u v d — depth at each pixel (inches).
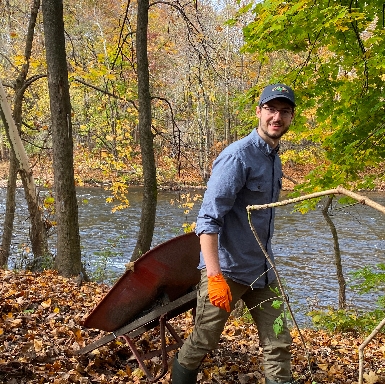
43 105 612.1
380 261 544.4
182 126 677.9
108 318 130.8
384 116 217.3
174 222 753.6
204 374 146.4
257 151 114.3
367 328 253.1
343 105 228.4
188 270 133.0
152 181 338.0
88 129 559.2
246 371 153.3
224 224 115.5
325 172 229.8
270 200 117.4
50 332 173.6
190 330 186.7
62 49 282.5
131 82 491.5
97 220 770.2
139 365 140.6
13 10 465.7
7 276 273.0
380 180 245.9
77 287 266.5
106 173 484.7
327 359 178.7
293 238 677.3
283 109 113.3
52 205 371.6
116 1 687.1
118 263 493.0
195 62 449.4
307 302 389.1
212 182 110.7
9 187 415.2
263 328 117.6
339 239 666.8
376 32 214.5
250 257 115.2
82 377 135.7
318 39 217.8
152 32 632.4
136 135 740.7
